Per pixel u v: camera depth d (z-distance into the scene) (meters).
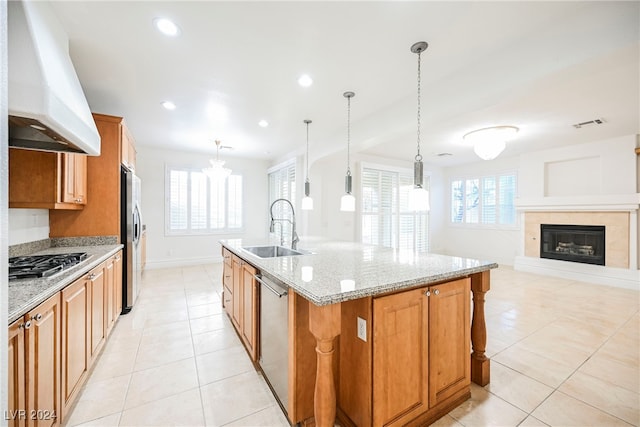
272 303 1.78
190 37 1.89
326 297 1.19
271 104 3.04
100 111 3.24
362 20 1.73
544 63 1.79
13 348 1.06
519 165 5.64
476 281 1.92
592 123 3.57
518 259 5.38
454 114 2.51
